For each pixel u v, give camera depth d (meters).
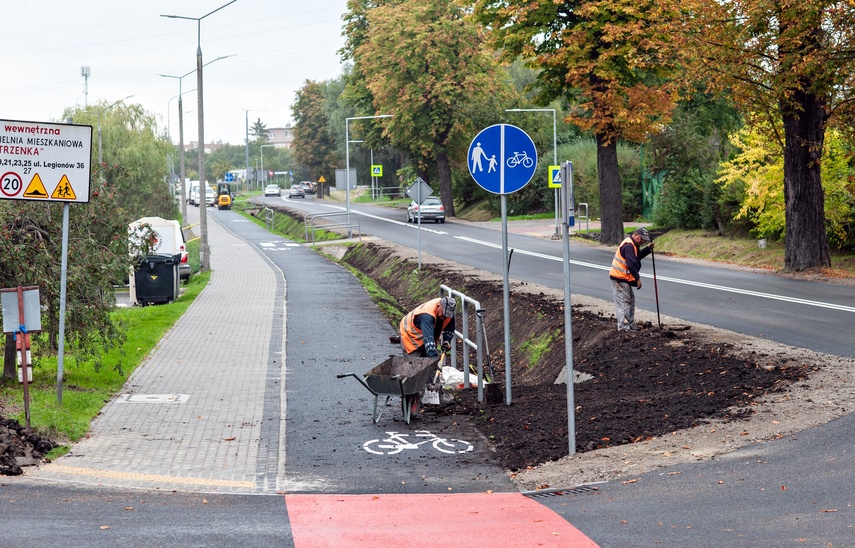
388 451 10.22
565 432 10.34
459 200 75.69
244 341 19.09
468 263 33.50
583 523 6.81
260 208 94.81
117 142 62.28
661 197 43.50
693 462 8.32
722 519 6.61
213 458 9.83
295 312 24.03
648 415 10.43
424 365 11.90
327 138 126.31
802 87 24.23
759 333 15.69
